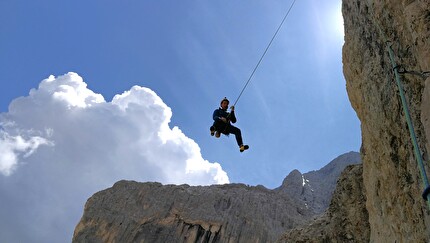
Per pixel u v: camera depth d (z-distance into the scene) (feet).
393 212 31.48
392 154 29.43
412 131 14.96
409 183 26.76
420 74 18.57
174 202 243.19
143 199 248.11
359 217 60.49
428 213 23.31
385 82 29.07
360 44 35.45
